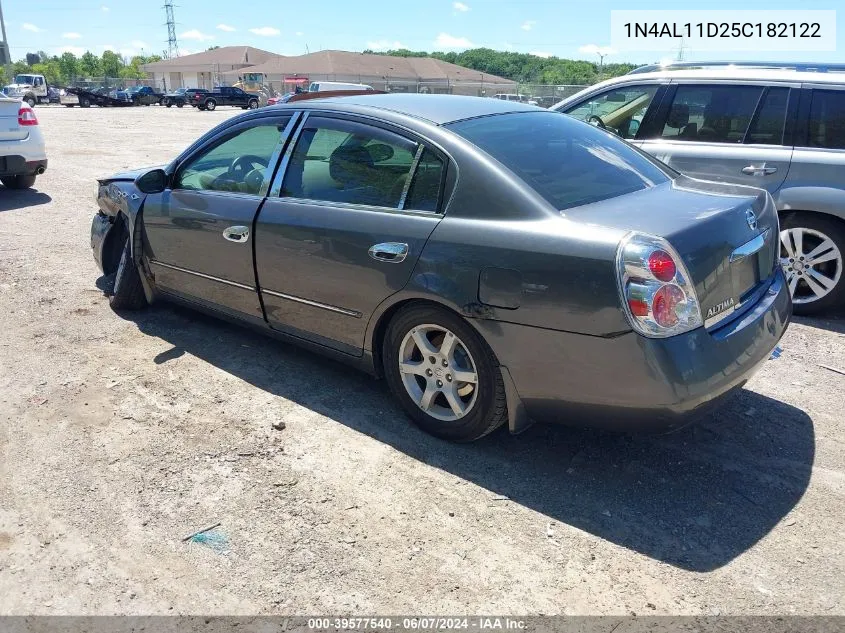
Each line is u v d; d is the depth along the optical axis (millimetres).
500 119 3719
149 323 5000
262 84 57531
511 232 3008
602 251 2770
